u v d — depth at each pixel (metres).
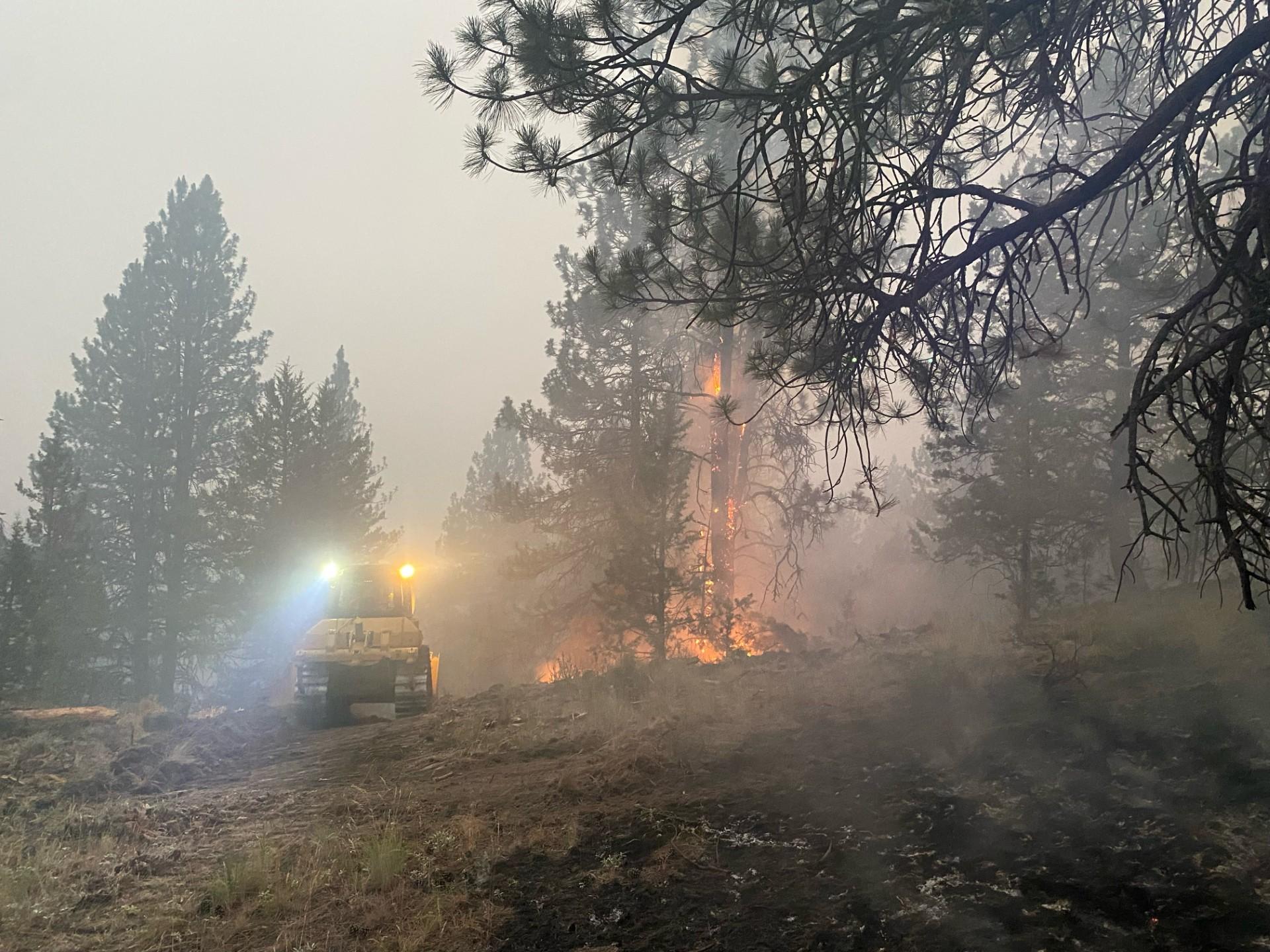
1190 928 3.44
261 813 6.90
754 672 10.58
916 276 5.82
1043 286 14.52
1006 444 20.59
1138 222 10.86
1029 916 3.72
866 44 5.46
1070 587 23.42
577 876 4.82
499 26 6.04
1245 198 4.79
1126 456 18.86
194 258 45.03
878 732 6.74
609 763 6.87
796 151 5.67
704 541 22.73
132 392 42.03
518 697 11.57
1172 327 4.78
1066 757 5.50
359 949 4.23
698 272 6.65
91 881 5.45
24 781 7.96
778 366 6.79
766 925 3.99
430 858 5.34
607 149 6.31
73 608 27.89
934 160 5.50
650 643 18.05
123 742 9.86
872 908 3.99
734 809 5.50
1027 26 6.08
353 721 12.90
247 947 4.36
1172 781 4.94
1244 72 4.97
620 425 24.94
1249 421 4.67
